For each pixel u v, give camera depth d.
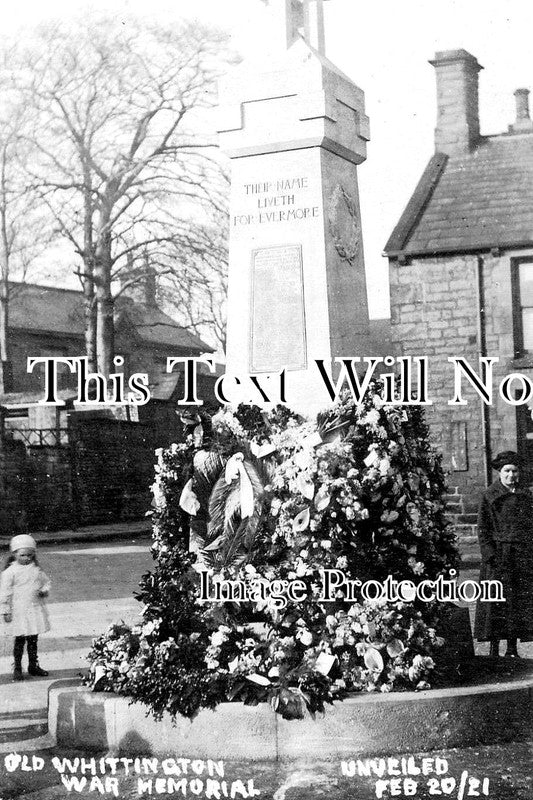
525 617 7.61
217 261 27.73
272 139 6.48
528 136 19.02
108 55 27.20
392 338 18.09
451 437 17.34
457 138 19.19
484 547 7.75
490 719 5.49
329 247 6.48
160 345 30.50
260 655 5.59
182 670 5.54
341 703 5.34
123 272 27.83
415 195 18.73
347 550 5.80
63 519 24.42
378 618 5.66
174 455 6.39
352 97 6.81
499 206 18.17
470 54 19.05
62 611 11.11
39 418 25.73
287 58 6.51
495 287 17.69
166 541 6.33
